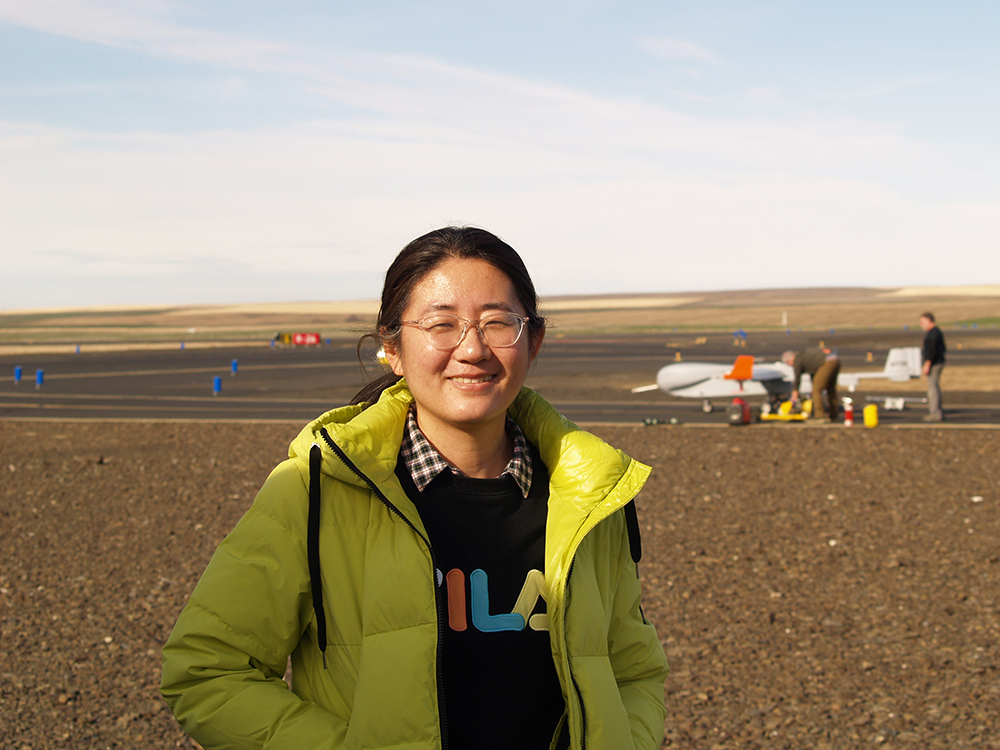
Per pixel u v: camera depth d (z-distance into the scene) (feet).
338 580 4.85
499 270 5.08
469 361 4.92
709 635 18.11
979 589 20.67
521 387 5.29
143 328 501.56
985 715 13.96
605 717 4.91
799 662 16.51
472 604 4.94
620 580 5.73
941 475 35.12
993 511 28.76
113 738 13.69
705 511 29.84
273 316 638.94
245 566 4.82
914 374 59.41
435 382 5.03
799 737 13.44
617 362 114.11
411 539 4.84
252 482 36.09
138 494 34.06
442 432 5.29
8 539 27.30
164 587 22.08
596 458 5.33
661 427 52.19
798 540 25.80
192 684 4.76
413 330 5.05
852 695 14.94
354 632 4.83
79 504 32.42
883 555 23.95
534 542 5.20
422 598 4.72
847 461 38.96
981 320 305.12
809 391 58.34
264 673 4.90
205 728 4.74
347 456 4.85
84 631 18.76
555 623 4.96
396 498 4.87
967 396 68.23
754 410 59.57
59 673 16.38
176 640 4.79
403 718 4.55
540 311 5.55
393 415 5.32
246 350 169.89
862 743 13.19
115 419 58.03
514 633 4.95
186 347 191.01
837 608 19.63
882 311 410.52
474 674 4.89
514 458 5.31
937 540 25.35
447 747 4.61
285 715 4.66
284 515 4.91
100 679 16.10
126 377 98.43
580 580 5.13
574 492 5.29
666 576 22.43
